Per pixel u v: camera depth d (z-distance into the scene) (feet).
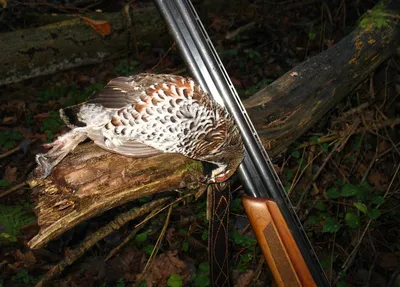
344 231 2.78
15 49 3.82
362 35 2.63
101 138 1.61
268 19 4.29
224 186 1.96
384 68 2.97
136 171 1.82
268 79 3.76
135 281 2.69
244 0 4.52
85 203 1.78
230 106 2.02
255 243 2.69
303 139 3.08
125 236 2.90
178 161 1.87
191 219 2.91
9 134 3.66
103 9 4.67
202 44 2.07
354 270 2.66
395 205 2.83
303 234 2.09
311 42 3.98
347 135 2.87
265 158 2.05
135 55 4.20
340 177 3.00
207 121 1.63
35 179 1.74
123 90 1.62
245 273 2.65
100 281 2.70
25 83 4.12
